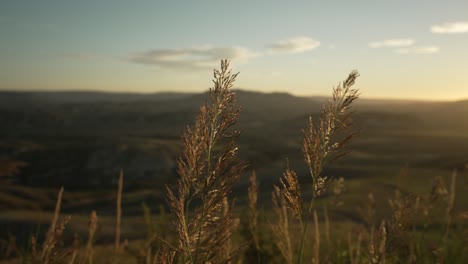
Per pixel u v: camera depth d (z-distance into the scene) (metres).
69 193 102.62
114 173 140.50
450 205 2.37
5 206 84.38
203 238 1.08
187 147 1.07
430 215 2.38
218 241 1.08
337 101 1.21
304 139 1.24
